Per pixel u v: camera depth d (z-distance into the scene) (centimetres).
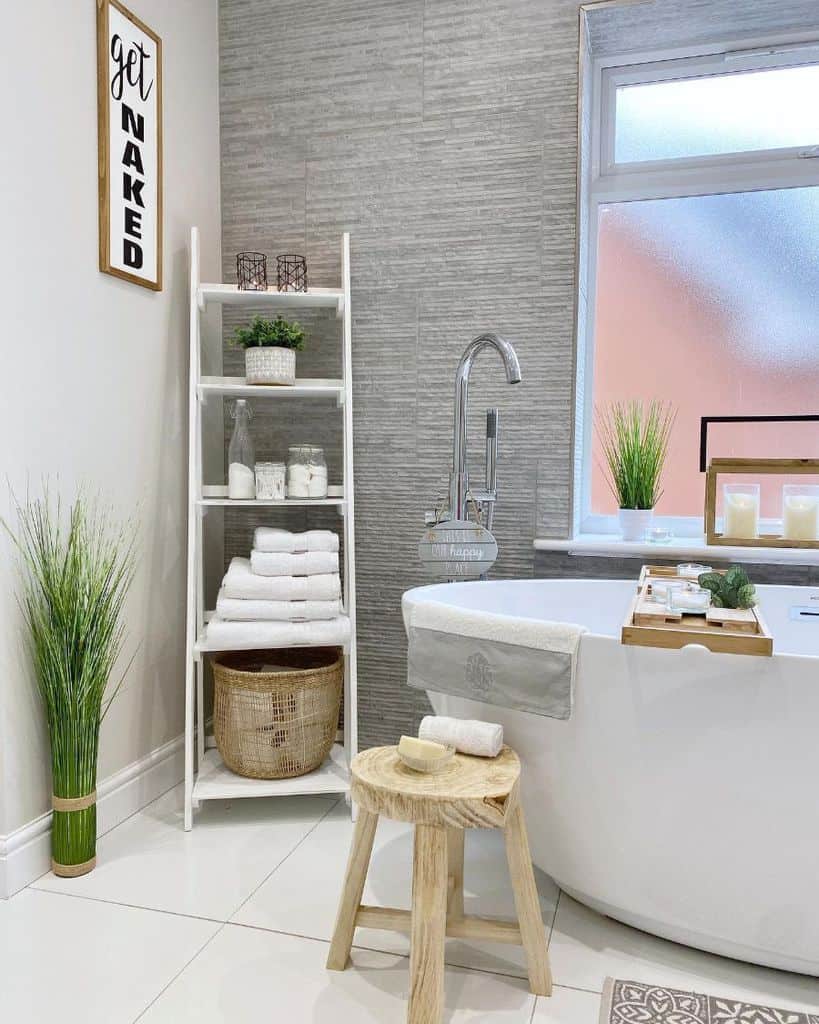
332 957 164
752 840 152
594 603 236
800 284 254
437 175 256
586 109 250
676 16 240
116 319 225
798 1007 152
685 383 265
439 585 216
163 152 244
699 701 151
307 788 229
